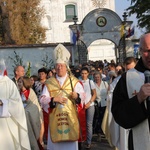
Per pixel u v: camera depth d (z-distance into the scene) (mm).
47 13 44094
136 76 3336
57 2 44250
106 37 21453
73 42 20703
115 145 7312
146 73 3236
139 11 20703
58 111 6289
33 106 6797
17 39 29016
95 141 9578
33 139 6727
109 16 21438
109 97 7449
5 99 5863
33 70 18688
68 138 6242
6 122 5969
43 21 43844
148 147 3189
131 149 3357
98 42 43781
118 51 21516
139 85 3291
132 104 3160
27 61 18656
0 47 18375
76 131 6293
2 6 21203
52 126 6309
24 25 30766
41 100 6363
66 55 6570
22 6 30469
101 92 9641
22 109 6090
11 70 18484
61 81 6496
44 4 43969
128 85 3352
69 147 6363
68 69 6609
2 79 6043
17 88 6531
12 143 5996
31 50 18688
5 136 5922
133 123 3184
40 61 18750
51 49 18859
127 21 21391
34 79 9961
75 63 20734
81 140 6465
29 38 30984
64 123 6270
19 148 6078
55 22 44312
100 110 9609
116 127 7219
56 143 6363
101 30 21406
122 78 3441
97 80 9711
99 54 43812
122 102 3320
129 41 21328
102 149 8609
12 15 29484
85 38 21297
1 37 24578
